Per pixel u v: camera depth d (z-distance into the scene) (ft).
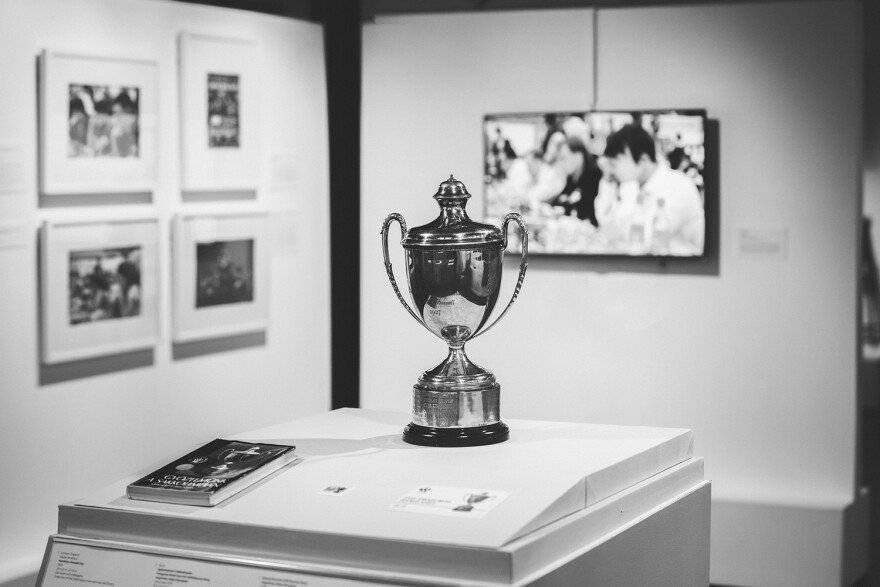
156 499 7.52
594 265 18.94
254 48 17.81
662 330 18.71
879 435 28.04
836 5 17.72
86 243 15.25
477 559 6.46
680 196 18.34
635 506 7.97
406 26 19.53
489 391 8.59
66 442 15.25
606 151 18.60
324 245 19.61
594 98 18.84
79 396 15.40
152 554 7.23
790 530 18.10
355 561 6.76
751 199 18.25
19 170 14.43
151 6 16.22
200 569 7.06
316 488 7.54
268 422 18.67
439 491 7.32
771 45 18.04
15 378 14.53
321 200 19.51
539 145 18.90
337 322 20.08
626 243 18.61
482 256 8.45
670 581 8.43
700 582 8.97
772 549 18.21
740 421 18.47
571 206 18.81
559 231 18.92
